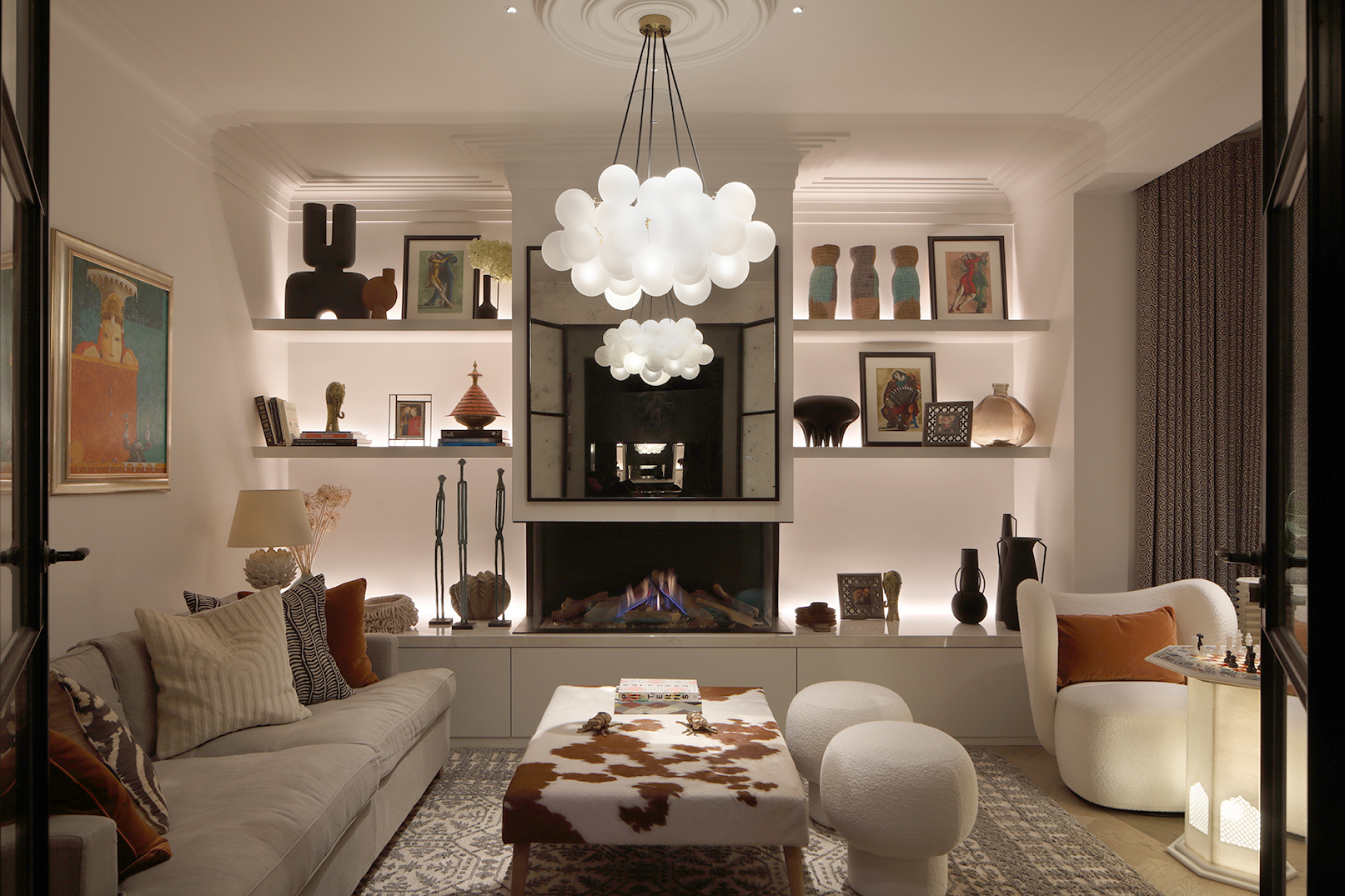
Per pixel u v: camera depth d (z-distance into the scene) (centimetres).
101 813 179
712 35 307
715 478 423
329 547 480
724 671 414
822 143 411
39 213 142
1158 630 363
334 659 340
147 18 294
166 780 241
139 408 326
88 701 202
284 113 376
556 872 280
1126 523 421
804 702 320
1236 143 407
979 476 491
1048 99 366
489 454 438
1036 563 441
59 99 284
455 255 465
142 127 334
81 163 295
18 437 131
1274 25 146
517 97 364
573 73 341
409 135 401
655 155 418
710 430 424
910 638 415
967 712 416
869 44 317
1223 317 408
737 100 369
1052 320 443
